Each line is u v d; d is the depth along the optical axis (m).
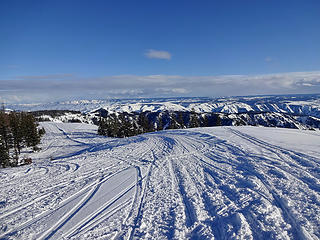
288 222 4.14
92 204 5.71
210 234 3.93
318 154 8.65
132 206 5.42
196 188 6.42
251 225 4.12
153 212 5.01
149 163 10.59
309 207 4.59
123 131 53.88
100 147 22.56
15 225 4.79
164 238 3.95
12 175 9.98
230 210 4.80
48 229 4.50
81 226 4.54
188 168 8.91
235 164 8.71
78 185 7.62
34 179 9.00
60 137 42.44
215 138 16.12
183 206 5.22
